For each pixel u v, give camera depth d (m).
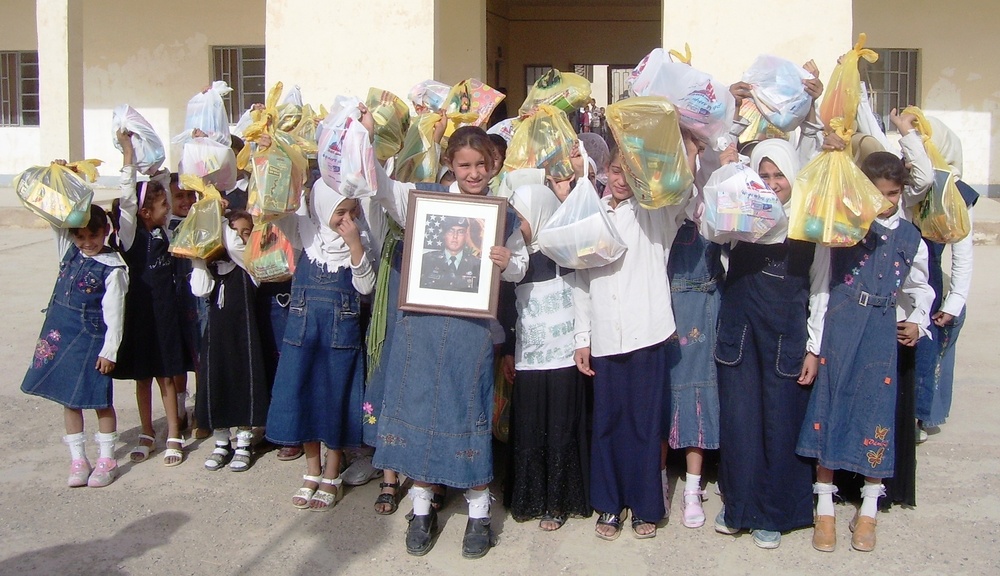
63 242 4.21
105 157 15.44
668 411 3.79
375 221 3.85
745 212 3.27
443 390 3.42
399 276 3.76
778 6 7.17
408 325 3.48
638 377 3.58
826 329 3.52
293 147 3.76
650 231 3.59
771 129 4.27
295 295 3.93
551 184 3.95
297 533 3.78
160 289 4.43
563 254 3.42
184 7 15.04
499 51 16.08
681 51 7.28
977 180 14.06
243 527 3.84
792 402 3.58
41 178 4.03
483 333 3.46
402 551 3.62
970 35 13.84
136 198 4.37
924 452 4.60
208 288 4.26
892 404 3.50
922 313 3.69
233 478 4.36
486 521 3.60
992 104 13.95
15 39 15.52
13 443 4.80
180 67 15.20
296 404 3.88
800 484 3.62
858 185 3.24
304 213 3.99
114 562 3.53
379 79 7.57
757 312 3.53
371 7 7.53
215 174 4.37
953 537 3.69
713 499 4.06
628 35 16.83
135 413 5.34
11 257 9.97
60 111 12.16
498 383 4.11
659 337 3.55
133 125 4.34
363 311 4.16
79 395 4.13
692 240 3.75
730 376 3.62
